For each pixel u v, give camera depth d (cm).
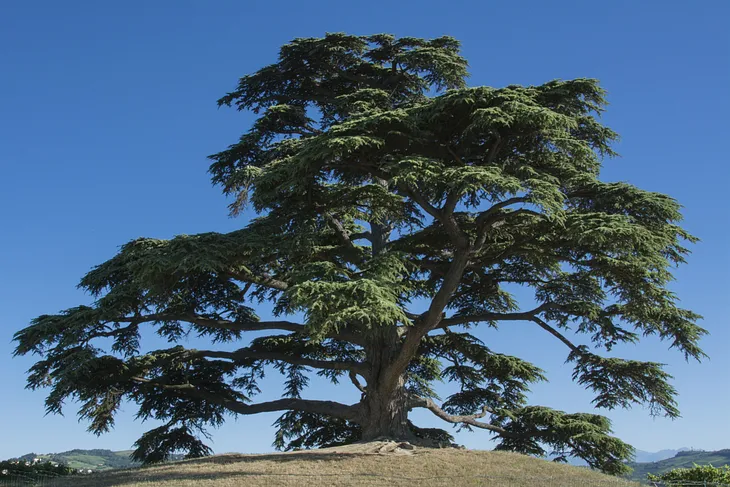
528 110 1866
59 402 2244
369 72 2636
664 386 2214
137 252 2153
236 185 2370
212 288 2417
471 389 2756
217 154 2461
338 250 2391
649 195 1962
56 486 2009
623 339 2242
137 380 2536
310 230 2178
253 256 2152
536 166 2097
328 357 2861
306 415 2805
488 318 2372
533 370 2636
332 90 2652
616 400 2330
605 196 2003
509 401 2692
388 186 2245
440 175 1866
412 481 1814
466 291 2595
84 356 2123
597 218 1872
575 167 2159
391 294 1831
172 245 2064
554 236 2111
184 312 2398
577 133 2180
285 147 2309
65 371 2092
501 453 2158
